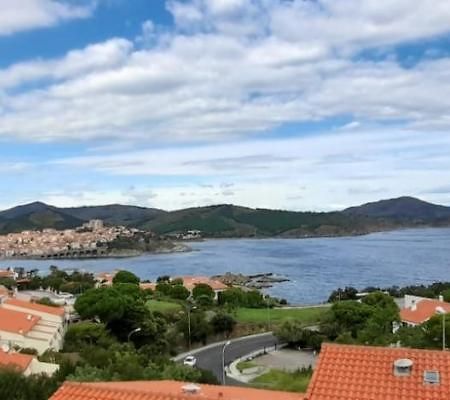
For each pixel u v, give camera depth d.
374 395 26.80
